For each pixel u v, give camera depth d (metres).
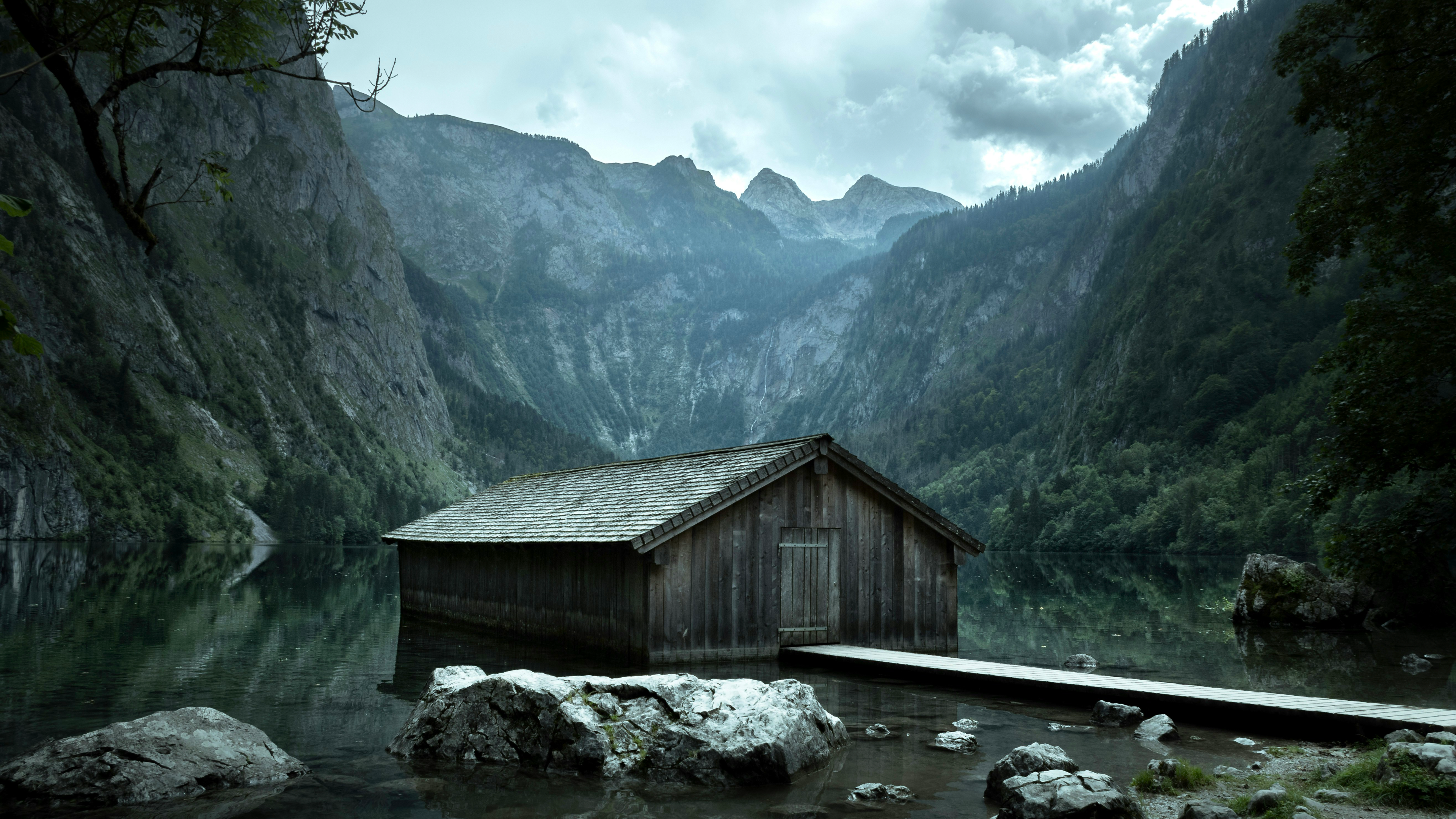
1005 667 16.92
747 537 20.09
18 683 15.72
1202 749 11.55
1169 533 124.12
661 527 18.66
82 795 8.97
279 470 199.88
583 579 21.55
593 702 11.02
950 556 22.94
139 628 24.33
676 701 10.94
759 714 10.57
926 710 14.32
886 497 22.02
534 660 19.50
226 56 10.16
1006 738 12.20
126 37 9.76
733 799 9.29
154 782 9.23
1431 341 19.34
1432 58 19.89
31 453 143.12
